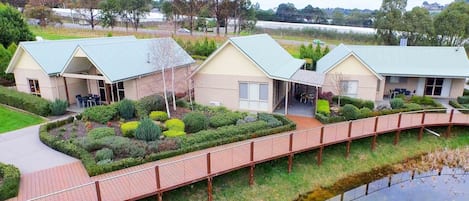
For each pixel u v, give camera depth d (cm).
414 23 4897
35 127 2003
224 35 6538
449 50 2941
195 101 2500
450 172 1836
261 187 1546
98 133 1738
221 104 2438
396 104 2384
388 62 2912
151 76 2519
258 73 2277
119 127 1942
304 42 5972
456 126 2208
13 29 3506
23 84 2545
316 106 2225
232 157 1517
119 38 3086
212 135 1731
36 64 2403
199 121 1883
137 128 1722
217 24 6844
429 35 4916
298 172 1681
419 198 1594
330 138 1788
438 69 2805
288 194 1544
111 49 2417
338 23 8888
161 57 2259
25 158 1555
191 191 1450
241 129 1823
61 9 8175
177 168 1423
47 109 2208
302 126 2050
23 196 1222
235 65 2316
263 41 2773
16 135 1864
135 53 2569
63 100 2317
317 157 1805
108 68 2211
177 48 2831
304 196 1552
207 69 2389
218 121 1981
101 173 1391
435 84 2848
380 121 2041
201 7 6844
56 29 6022
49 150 1652
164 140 1631
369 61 2934
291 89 2741
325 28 7362
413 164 1883
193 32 7106
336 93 2625
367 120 2020
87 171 1397
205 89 2444
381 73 2786
